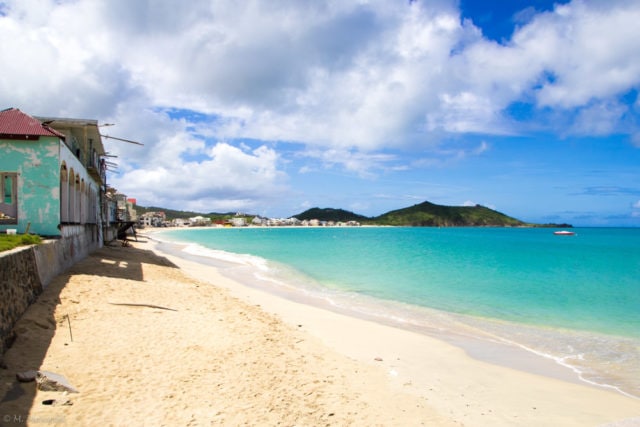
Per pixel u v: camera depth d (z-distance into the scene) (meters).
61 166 16.39
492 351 11.04
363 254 43.94
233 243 65.00
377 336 12.01
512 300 18.48
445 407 7.50
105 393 6.50
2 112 15.73
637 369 9.80
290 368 8.48
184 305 12.86
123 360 7.88
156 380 7.18
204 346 9.16
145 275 18.20
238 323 11.45
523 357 10.59
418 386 8.41
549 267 32.84
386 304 17.12
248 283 21.80
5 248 10.01
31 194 15.01
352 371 8.86
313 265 31.94
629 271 30.47
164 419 5.93
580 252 50.72
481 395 8.16
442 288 21.45
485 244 69.06
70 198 18.55
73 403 6.05
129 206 86.12
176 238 79.19
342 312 15.30
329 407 6.93
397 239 89.12
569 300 18.66
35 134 14.98
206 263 31.58
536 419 7.20
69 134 21.91
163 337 9.44
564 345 11.67
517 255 45.00
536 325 13.97
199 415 6.15
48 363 7.31
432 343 11.57
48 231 15.07
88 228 22.88
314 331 12.15
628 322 14.48
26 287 9.83
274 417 6.33
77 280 13.69
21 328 8.33
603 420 7.21
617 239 96.25
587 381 9.03
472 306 17.03
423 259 38.31
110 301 11.78
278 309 15.03
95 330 9.34
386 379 8.63
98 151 28.09
